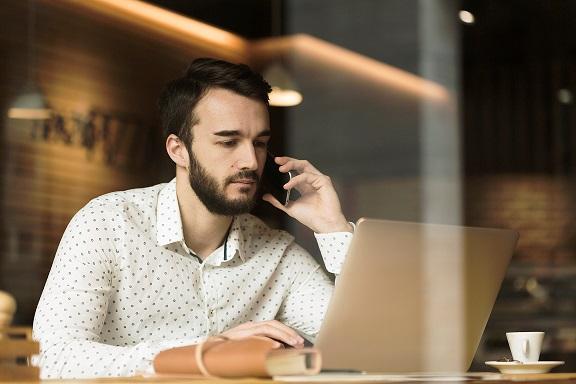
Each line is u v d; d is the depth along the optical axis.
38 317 1.96
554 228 8.23
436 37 8.46
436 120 8.52
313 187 2.27
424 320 1.71
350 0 8.50
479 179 8.38
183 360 1.42
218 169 2.06
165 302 2.14
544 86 8.32
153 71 7.76
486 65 8.44
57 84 7.09
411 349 1.70
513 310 7.74
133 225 2.11
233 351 1.36
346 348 1.68
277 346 1.38
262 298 2.29
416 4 8.51
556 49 8.26
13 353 1.32
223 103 2.05
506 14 8.06
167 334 2.16
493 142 8.41
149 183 7.67
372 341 1.70
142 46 7.68
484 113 8.45
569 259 8.12
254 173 2.08
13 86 6.87
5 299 1.45
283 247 2.31
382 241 1.64
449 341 1.72
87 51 7.31
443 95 8.48
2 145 6.79
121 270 2.09
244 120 2.06
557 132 8.28
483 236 1.79
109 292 2.07
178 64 7.95
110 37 7.47
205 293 2.19
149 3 7.70
